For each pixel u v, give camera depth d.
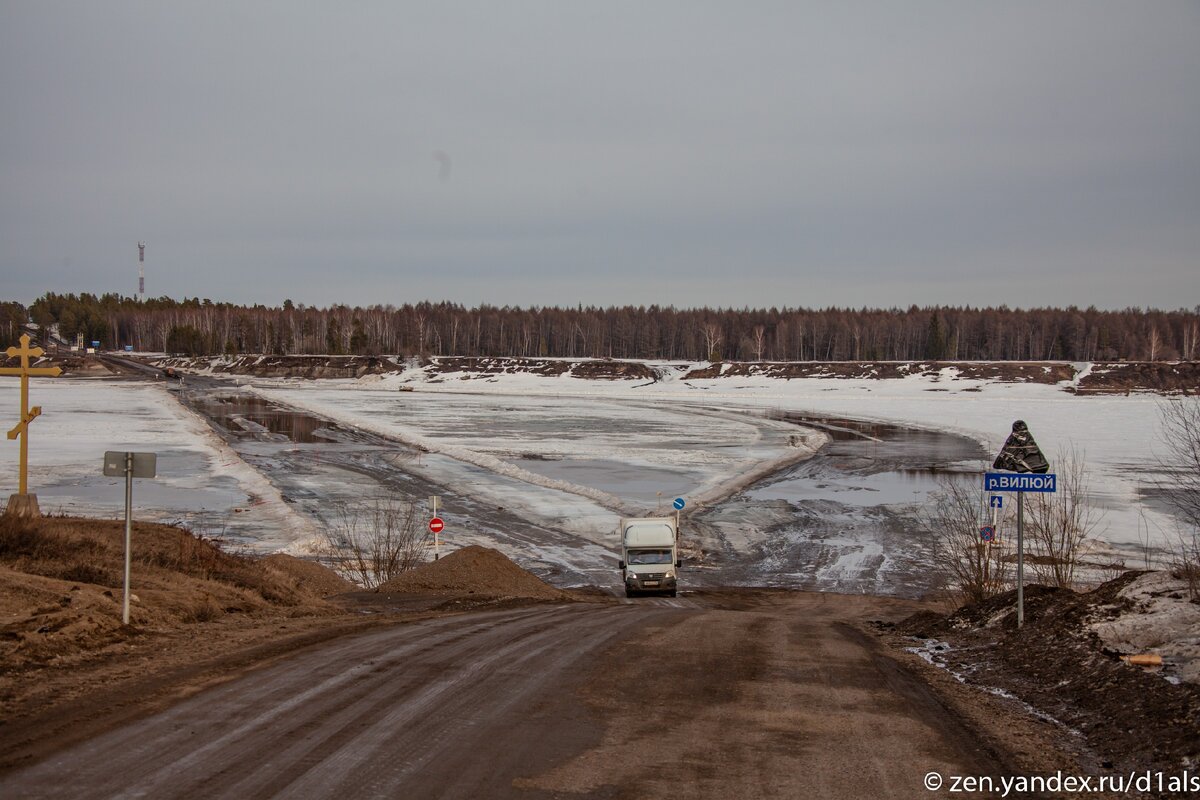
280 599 20.64
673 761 8.32
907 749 8.85
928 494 51.78
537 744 8.71
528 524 43.28
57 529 21.12
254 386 160.75
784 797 7.46
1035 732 9.63
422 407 118.56
